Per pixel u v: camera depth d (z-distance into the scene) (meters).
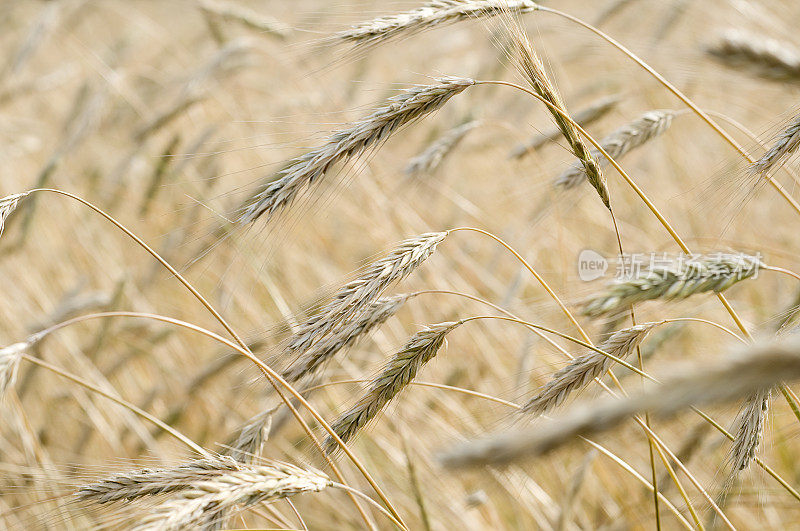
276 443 5.93
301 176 3.62
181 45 14.84
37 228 10.01
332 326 3.63
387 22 4.03
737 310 6.61
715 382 1.49
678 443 5.62
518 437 1.61
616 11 9.23
